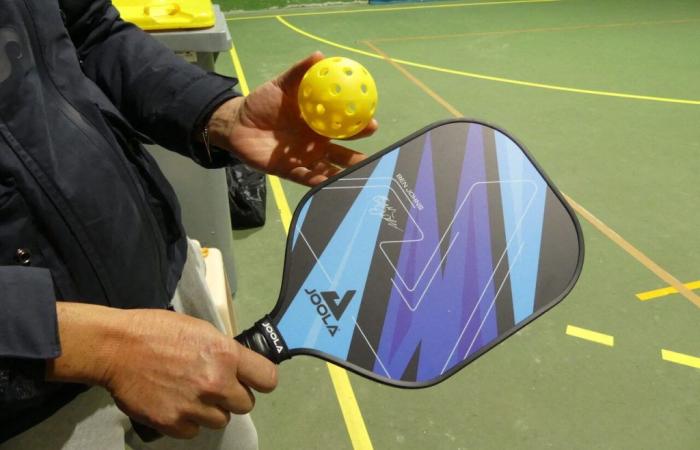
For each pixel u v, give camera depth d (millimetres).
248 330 474
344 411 1368
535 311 477
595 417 1359
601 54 4176
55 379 397
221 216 1611
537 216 502
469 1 5934
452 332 473
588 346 1558
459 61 3992
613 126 2945
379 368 466
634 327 1623
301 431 1321
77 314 395
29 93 465
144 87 625
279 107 577
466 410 1374
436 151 525
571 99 3303
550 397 1409
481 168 519
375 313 479
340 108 499
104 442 618
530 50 4262
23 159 458
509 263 490
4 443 555
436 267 491
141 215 576
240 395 421
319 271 487
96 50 648
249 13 5531
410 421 1346
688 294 1754
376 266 490
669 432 1323
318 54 546
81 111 520
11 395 389
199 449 748
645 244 1998
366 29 4871
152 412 413
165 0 1299
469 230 501
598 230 2074
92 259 510
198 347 408
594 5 5715
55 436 583
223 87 627
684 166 2547
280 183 2357
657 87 3518
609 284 1792
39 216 472
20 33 466
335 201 506
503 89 3449
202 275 807
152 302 595
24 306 371
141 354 404
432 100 3252
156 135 651
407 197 509
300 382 1438
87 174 502
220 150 645
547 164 2547
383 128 2883
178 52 1287
